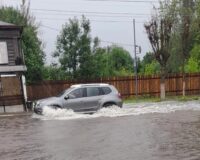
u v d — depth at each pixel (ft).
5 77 104.83
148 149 42.16
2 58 105.50
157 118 69.56
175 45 143.95
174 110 84.64
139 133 52.95
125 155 39.52
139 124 61.98
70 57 134.10
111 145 45.09
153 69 189.06
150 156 38.78
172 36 137.28
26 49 128.77
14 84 105.60
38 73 129.70
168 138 48.52
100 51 137.49
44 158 39.58
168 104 103.76
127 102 117.80
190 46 152.35
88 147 44.29
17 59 106.73
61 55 135.13
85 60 133.69
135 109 85.81
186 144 44.55
